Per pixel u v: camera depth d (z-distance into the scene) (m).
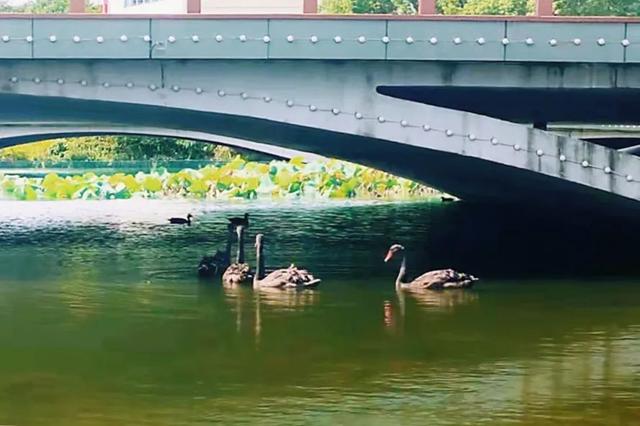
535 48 24.31
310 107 24.62
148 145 72.88
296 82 24.61
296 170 54.44
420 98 27.75
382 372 18.64
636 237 34.28
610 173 24.91
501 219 41.84
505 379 18.27
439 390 17.66
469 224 40.34
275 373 18.55
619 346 20.38
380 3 62.75
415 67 24.59
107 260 30.45
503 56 24.28
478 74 24.72
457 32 24.20
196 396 17.30
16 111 30.45
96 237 35.88
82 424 15.97
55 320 22.30
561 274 28.17
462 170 33.31
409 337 20.98
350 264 30.09
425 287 25.80
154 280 27.00
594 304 24.08
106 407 16.75
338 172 54.34
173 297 24.70
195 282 26.73
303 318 22.58
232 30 24.05
